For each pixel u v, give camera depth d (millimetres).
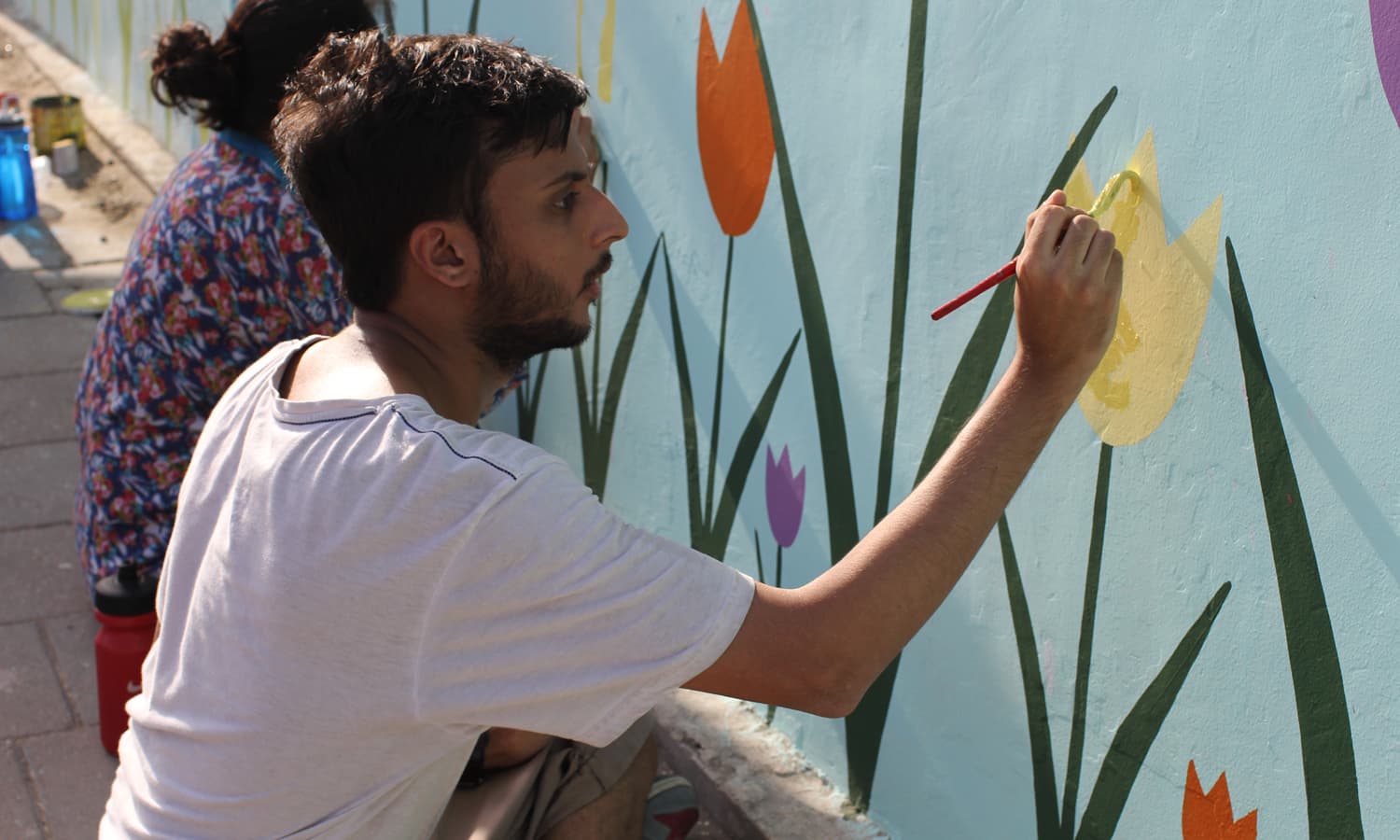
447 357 1440
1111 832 1827
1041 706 1924
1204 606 1639
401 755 1343
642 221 2740
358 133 1344
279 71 2545
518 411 3336
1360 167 1384
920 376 2053
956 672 2082
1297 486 1496
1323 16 1400
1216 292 1561
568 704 1302
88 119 6773
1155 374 1663
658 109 2625
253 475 1340
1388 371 1382
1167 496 1669
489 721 1321
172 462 2746
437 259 1374
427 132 1322
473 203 1340
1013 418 1363
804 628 1294
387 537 1259
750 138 2373
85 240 5723
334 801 1344
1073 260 1330
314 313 2609
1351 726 1477
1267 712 1574
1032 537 1898
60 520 3615
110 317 2762
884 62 2037
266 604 1297
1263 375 1518
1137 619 1741
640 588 1280
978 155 1887
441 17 3410
